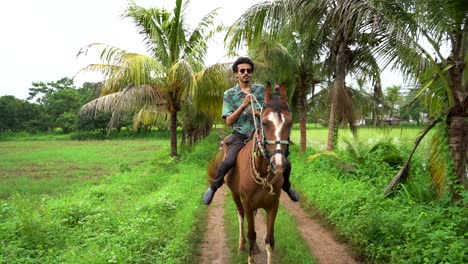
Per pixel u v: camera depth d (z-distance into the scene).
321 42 13.92
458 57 6.92
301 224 7.82
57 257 5.23
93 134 50.22
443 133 7.09
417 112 11.53
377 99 15.50
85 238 6.17
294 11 8.23
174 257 5.45
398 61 6.99
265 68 16.23
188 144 26.77
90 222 6.86
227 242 6.57
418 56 6.71
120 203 9.19
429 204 7.13
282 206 8.83
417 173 9.11
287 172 5.33
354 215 7.01
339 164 11.43
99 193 10.33
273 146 4.27
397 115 15.23
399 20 6.88
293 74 17.16
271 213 5.00
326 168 11.41
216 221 7.92
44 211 7.04
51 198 10.32
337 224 7.11
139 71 14.59
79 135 49.97
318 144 23.19
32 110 57.75
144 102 16.19
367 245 5.89
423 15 6.75
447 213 6.40
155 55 17.62
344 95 12.59
